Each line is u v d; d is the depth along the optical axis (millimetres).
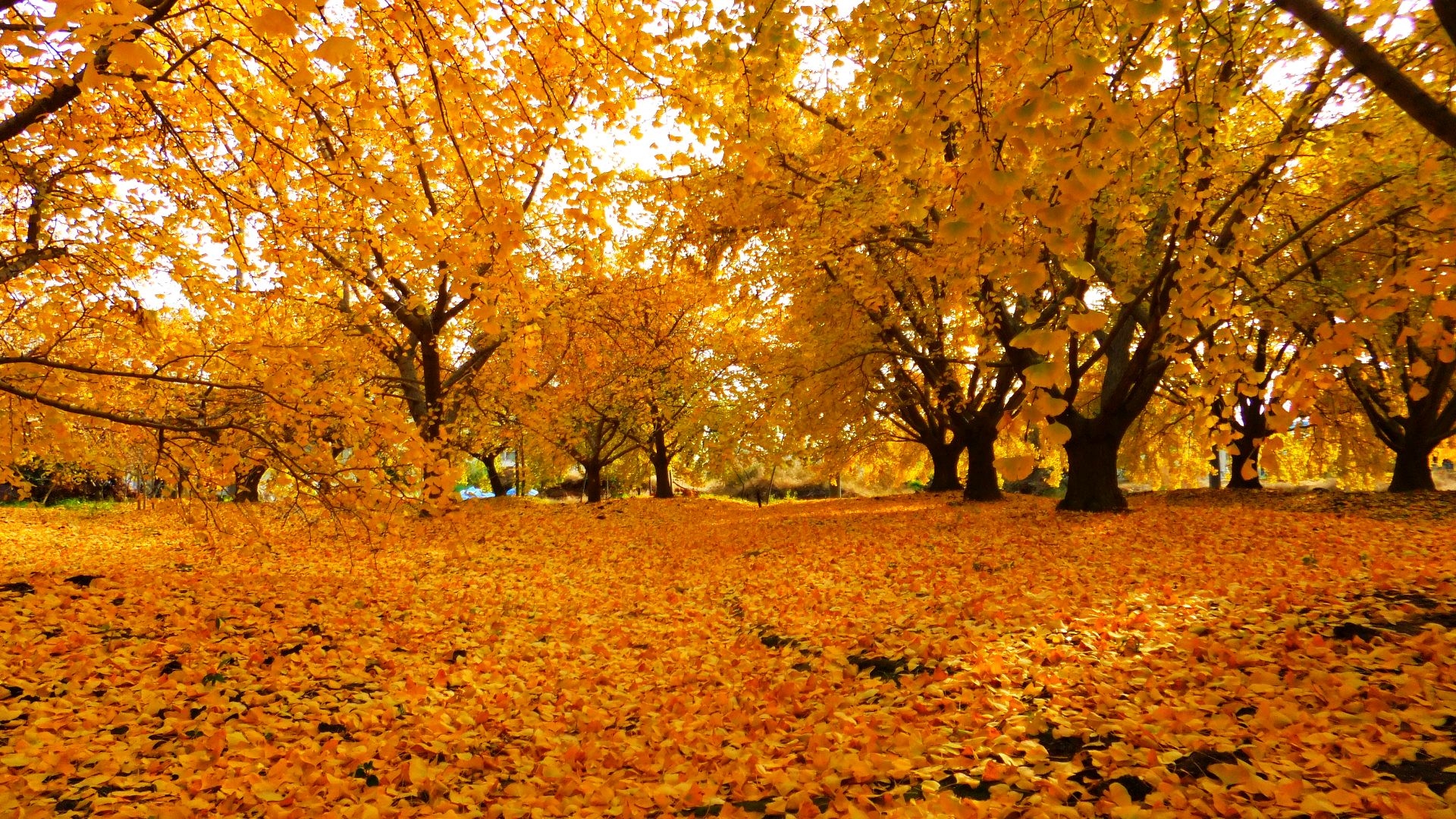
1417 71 3641
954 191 2234
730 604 6500
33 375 4074
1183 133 3682
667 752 3182
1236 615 4133
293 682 4043
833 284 11922
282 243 4641
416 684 4164
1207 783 2289
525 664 4668
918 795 2537
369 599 6254
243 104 4105
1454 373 11141
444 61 3156
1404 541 6918
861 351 12672
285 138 4133
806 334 13383
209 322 5969
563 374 16031
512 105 3418
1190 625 4102
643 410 18688
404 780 2945
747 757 2969
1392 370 11289
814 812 2424
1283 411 2836
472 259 3559
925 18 2988
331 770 2994
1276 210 6555
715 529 12633
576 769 3113
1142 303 9992
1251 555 6555
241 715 3555
